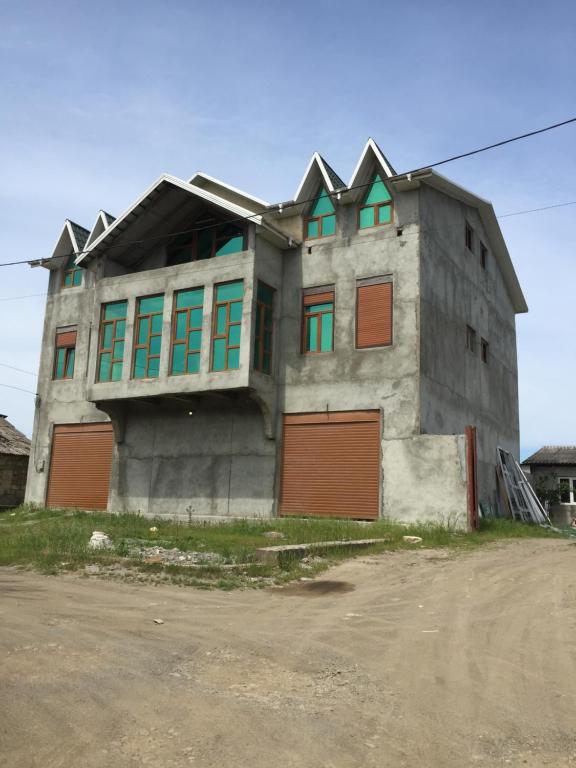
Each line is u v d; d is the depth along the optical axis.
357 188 20.95
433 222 21.41
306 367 21.27
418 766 4.07
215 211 23.31
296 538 15.37
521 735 4.58
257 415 21.62
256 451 21.48
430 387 20.00
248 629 7.39
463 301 23.55
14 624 7.37
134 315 22.80
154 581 10.12
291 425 21.19
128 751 4.18
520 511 25.97
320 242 21.91
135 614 8.01
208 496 22.08
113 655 6.23
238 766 3.99
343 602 9.01
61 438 26.39
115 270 24.73
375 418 19.86
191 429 22.86
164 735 4.43
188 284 21.77
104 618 7.76
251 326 20.42
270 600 9.09
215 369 20.83
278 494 20.91
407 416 19.28
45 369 27.50
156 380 21.77
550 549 15.12
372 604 8.88
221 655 6.36
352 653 6.52
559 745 4.43
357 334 20.64
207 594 9.36
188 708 4.91
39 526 18.36
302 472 20.70
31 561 11.73
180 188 22.17
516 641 7.03
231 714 4.81
